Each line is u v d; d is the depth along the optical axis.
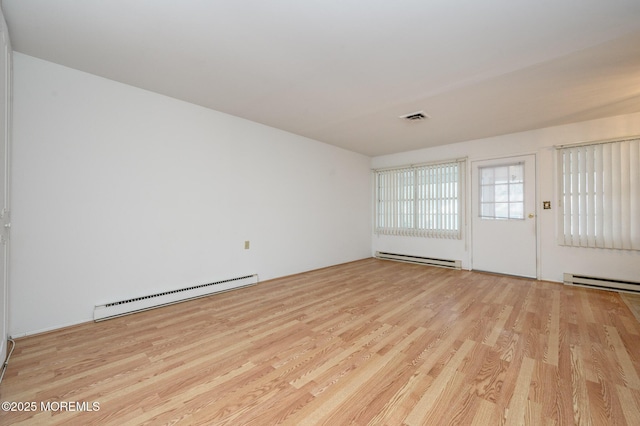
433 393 1.60
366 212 6.05
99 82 2.62
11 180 2.18
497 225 4.48
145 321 2.61
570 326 2.50
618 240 3.50
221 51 2.18
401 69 2.42
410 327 2.49
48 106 2.36
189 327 2.49
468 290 3.62
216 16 1.78
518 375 1.77
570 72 2.45
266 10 1.72
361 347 2.13
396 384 1.68
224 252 3.60
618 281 3.52
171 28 1.91
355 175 5.76
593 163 3.66
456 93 2.89
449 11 1.71
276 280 4.14
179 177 3.17
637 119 3.40
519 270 4.28
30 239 2.29
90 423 1.37
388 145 5.15
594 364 1.88
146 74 2.56
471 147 4.73
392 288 3.72
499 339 2.25
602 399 1.54
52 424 1.36
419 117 3.61
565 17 1.75
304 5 1.67
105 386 1.65
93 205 2.59
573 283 3.82
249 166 3.87
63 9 1.72
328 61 2.31
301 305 3.06
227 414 1.43
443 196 5.06
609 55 2.18
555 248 3.97
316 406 1.50
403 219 5.64
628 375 1.76
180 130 3.17
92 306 2.59
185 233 3.22
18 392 1.59
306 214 4.72
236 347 2.13
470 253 4.75
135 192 2.85
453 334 2.35
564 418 1.40
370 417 1.42
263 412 1.45
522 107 3.24
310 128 4.16
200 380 1.72
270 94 2.97
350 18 1.78
